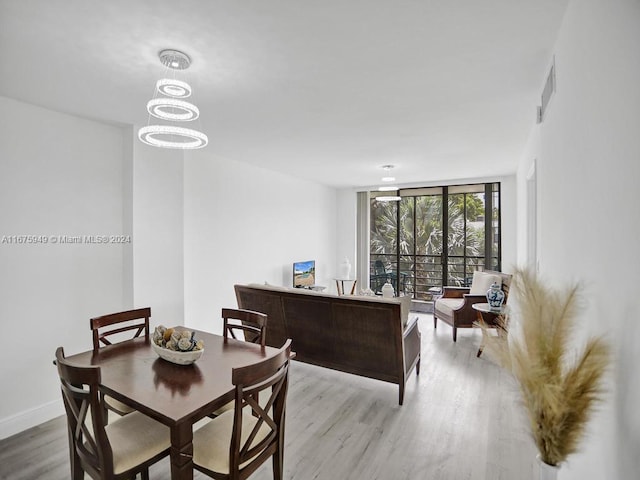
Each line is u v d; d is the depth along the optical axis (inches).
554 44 74.9
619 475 40.8
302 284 237.9
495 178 239.5
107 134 127.3
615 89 42.3
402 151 168.2
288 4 60.7
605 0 45.6
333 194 295.9
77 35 70.2
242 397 62.5
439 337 196.9
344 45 74.7
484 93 100.3
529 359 43.9
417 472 85.3
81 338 119.7
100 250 125.3
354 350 126.3
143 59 80.1
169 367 78.2
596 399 40.4
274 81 92.0
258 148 163.3
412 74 88.4
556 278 79.4
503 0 60.7
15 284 104.6
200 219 169.5
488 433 101.6
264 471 85.7
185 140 142.9
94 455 62.9
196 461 65.7
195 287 167.2
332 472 85.3
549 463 43.3
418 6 61.8
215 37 71.2
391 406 117.6
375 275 292.5
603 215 46.8
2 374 101.9
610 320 44.1
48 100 104.7
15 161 104.6
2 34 69.6
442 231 266.4
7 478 83.6
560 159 73.9
